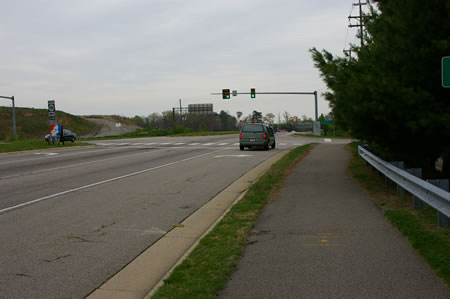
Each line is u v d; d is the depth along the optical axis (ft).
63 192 34.65
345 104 29.89
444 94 27.96
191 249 18.54
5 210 27.63
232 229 21.48
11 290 14.53
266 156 71.20
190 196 33.06
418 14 26.86
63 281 15.37
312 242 19.20
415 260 16.31
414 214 22.97
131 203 30.22
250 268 15.96
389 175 30.35
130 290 14.49
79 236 21.53
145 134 248.52
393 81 26.81
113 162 61.36
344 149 82.58
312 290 13.74
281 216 24.61
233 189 36.45
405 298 12.92
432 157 32.09
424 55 26.07
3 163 60.23
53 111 106.73
